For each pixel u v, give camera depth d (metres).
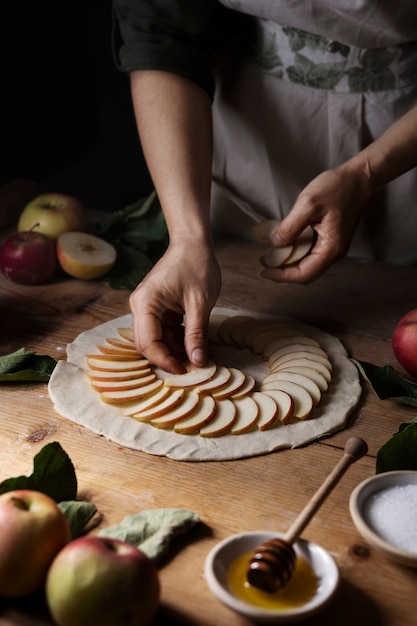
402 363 1.72
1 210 2.46
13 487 1.26
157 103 1.99
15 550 1.09
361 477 1.43
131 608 1.03
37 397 1.67
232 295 2.11
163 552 1.23
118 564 1.03
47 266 2.14
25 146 3.12
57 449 1.28
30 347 1.87
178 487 1.41
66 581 1.02
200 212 1.87
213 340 1.88
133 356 1.77
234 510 1.35
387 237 2.31
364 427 1.59
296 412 1.60
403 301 2.09
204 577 1.20
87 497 1.38
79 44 3.19
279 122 2.23
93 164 3.49
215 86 2.17
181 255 1.78
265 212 2.39
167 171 1.93
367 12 1.93
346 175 1.86
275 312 2.03
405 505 1.27
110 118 3.42
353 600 1.17
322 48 2.08
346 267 2.27
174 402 1.59
